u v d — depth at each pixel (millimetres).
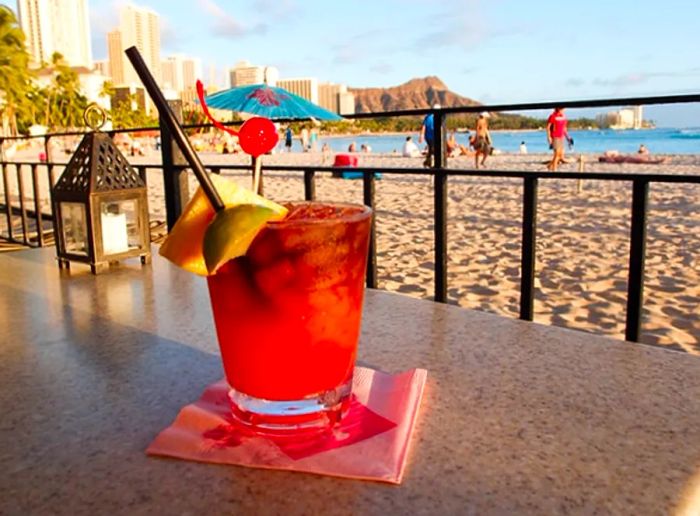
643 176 1390
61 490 686
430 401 883
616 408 856
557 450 742
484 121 18609
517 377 968
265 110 1225
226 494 666
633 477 683
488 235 7762
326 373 769
